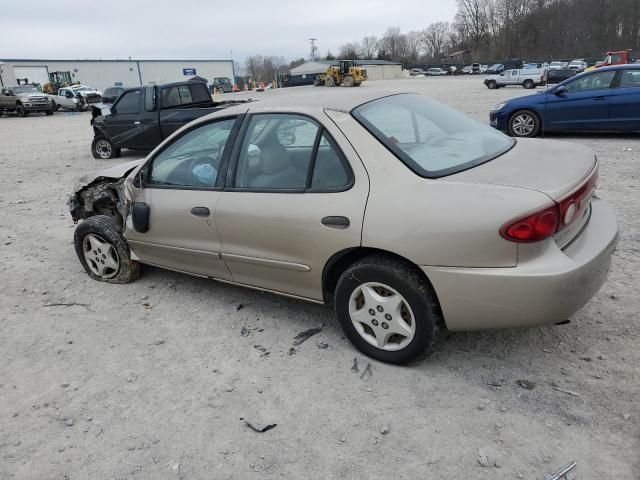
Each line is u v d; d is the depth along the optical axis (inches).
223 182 144.9
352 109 128.6
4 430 114.0
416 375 121.7
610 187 268.1
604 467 92.0
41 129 951.6
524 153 129.7
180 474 98.4
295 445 103.3
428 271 110.7
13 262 219.8
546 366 121.1
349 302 126.8
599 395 109.9
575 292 104.2
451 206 107.3
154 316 161.3
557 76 1365.7
